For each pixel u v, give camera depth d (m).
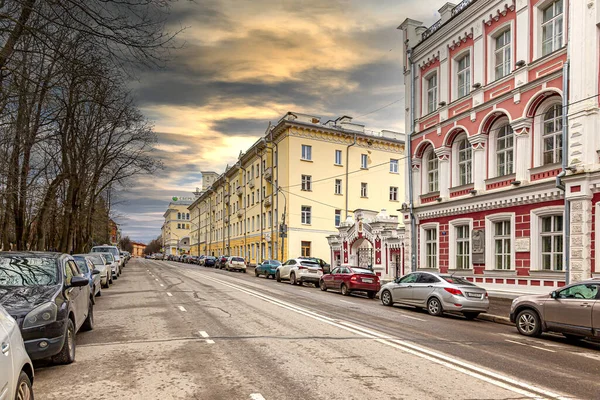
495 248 18.36
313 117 45.31
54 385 5.89
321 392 5.59
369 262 28.53
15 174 16.61
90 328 9.85
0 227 22.23
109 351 7.82
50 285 7.31
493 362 7.42
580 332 9.52
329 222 43.31
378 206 46.06
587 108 14.06
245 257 54.16
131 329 10.00
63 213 28.69
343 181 44.44
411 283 15.74
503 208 17.73
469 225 19.67
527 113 16.64
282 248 37.00
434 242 22.12
